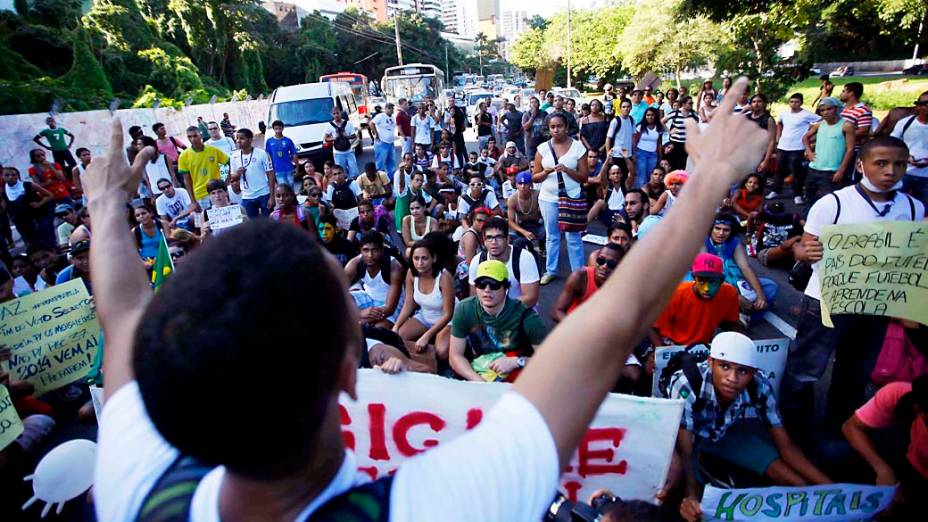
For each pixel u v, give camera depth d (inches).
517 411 24.2
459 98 1346.0
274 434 21.0
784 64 448.8
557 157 231.5
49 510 118.8
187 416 20.6
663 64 1227.2
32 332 147.4
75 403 172.2
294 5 2576.3
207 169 336.8
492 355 140.8
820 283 118.2
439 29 3233.3
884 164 114.1
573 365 24.8
